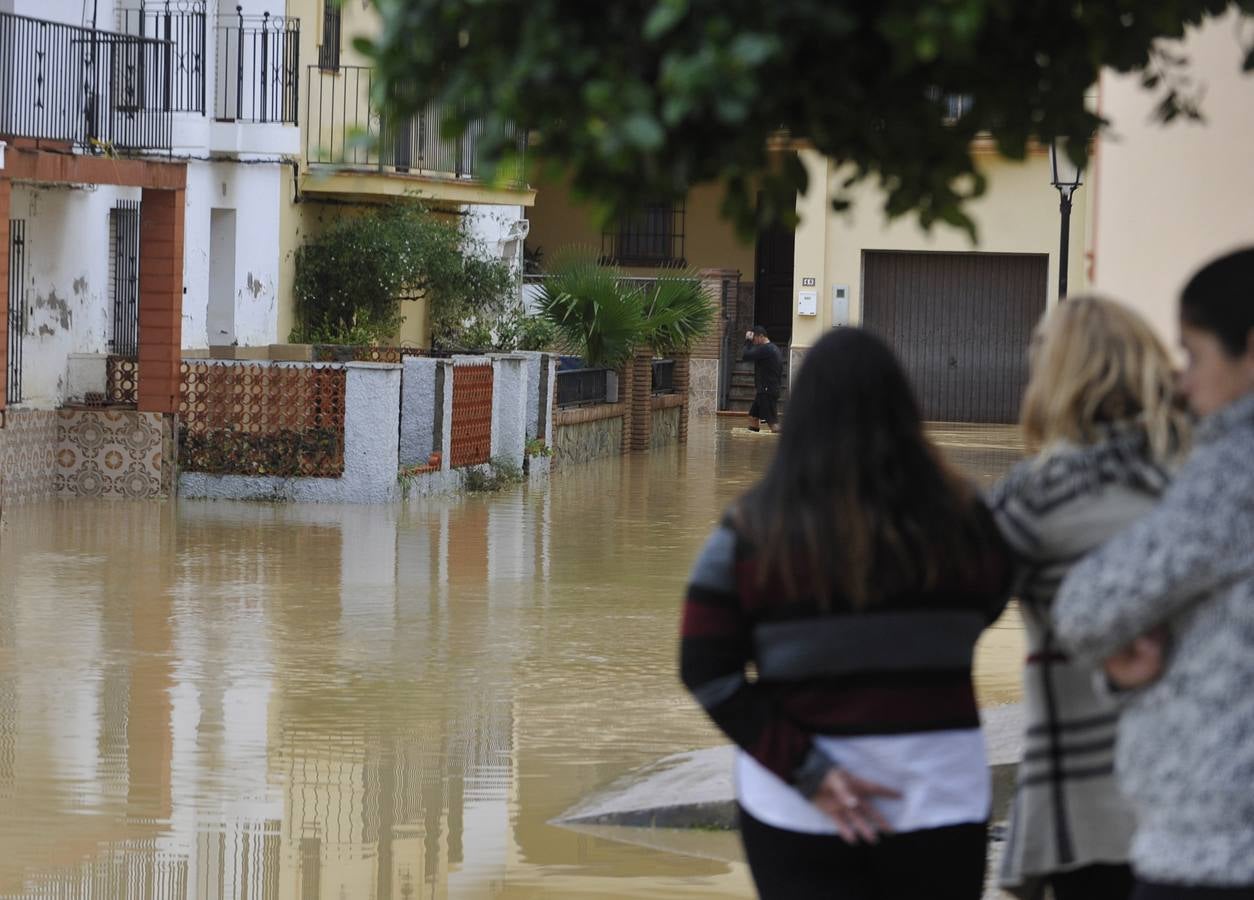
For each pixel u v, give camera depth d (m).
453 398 32.78
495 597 21.23
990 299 52.19
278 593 21.08
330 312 39.38
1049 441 5.81
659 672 16.88
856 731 5.45
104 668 16.59
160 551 24.23
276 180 37.56
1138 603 4.45
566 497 32.91
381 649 17.81
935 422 52.41
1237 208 9.52
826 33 4.34
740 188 4.91
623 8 4.46
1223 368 4.71
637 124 4.24
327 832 11.35
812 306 52.38
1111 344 5.77
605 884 10.23
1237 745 4.36
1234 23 9.39
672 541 26.86
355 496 30.22
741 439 48.38
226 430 30.41
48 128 27.97
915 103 4.95
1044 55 5.12
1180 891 4.41
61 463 30.03
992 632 19.03
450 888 10.15
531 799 12.19
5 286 26.09
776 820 5.59
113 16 32.47
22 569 22.36
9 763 13.01
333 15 39.97
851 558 5.39
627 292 42.09
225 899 9.94
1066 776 5.87
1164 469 5.65
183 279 33.19
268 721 14.57
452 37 4.73
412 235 39.19
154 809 11.85
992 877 9.73
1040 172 50.97
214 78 36.31
